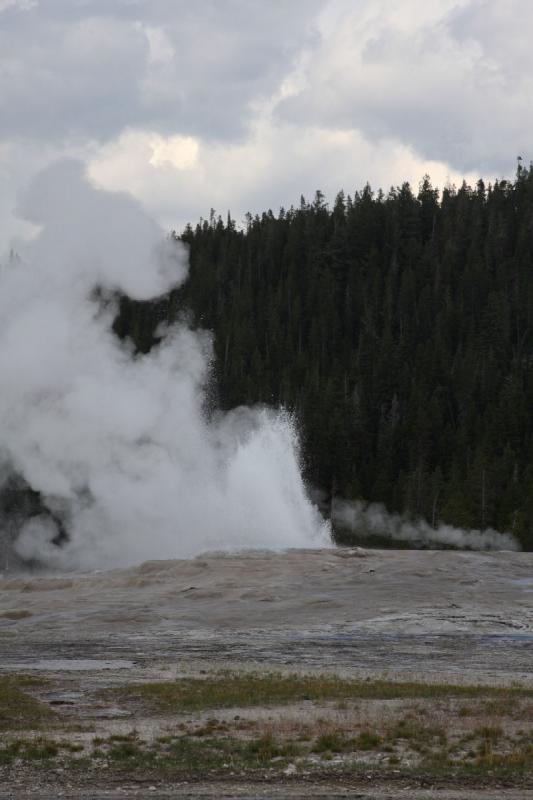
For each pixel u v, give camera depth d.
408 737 30.92
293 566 80.06
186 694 38.97
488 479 141.75
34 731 32.44
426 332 194.75
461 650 52.19
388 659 49.53
